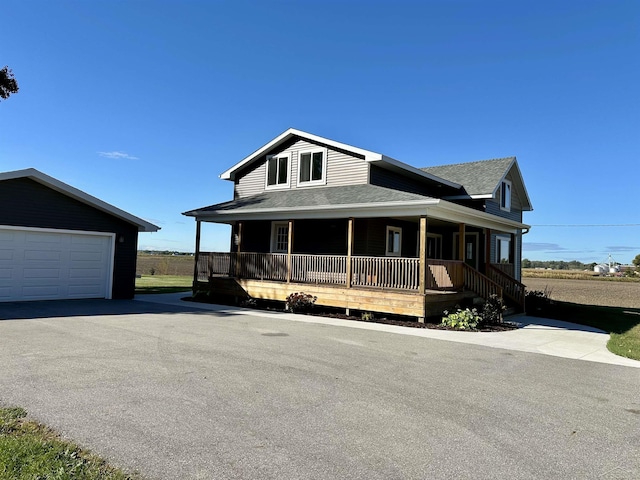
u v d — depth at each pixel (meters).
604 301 23.30
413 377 5.84
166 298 16.30
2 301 12.45
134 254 15.59
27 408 4.08
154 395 4.62
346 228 15.18
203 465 3.08
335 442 3.59
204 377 5.39
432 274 11.95
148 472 2.94
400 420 4.18
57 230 13.49
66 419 3.85
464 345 8.53
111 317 10.42
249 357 6.63
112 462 3.06
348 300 12.48
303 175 16.86
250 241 18.09
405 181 16.97
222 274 16.05
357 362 6.61
